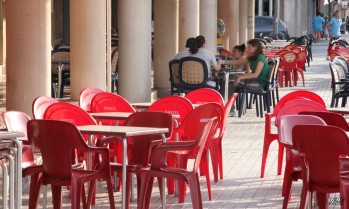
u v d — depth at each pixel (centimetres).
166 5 2566
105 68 1909
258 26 5353
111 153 1252
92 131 1041
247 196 1263
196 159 1058
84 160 1206
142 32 2212
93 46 1880
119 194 1254
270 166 1516
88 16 1870
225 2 3775
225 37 3781
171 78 2125
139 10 2208
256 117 2208
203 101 1464
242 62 2241
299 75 3547
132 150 1156
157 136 1146
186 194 1265
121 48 2219
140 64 2217
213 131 1221
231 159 1582
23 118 1112
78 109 1169
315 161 979
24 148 1095
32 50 1509
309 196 1029
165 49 2572
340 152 959
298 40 4125
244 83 2200
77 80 1898
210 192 1234
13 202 927
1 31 2911
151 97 2431
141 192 1074
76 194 1006
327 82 3275
